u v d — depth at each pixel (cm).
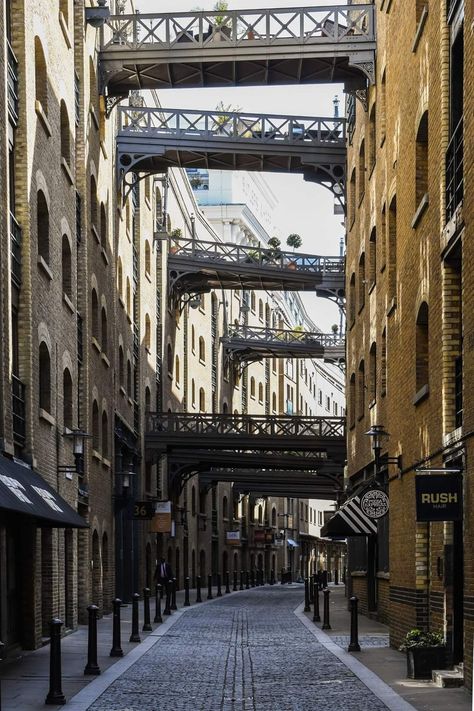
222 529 9431
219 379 9025
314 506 15038
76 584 3781
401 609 2916
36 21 3117
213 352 8869
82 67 4119
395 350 3177
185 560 7844
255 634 3581
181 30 4719
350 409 5266
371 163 4369
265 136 5372
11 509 2038
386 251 3672
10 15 2941
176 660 2675
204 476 8544
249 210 11512
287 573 11750
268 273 7056
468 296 2077
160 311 6794
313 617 4262
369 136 4384
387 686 2128
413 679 2239
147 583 6281
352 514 4200
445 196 2397
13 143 2900
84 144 4088
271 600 6406
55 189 3431
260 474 8744
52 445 3284
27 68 2970
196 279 7238
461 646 2311
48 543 3231
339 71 4628
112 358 4859
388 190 3616
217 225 11294
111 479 4806
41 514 2327
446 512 2119
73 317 3759
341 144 5319
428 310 2597
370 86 4375
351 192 5153
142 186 6069
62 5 3869
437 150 2478
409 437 2861
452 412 2373
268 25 4650
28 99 2973
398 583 2984
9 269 2684
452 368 2375
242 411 10125
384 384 3981
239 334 9375
